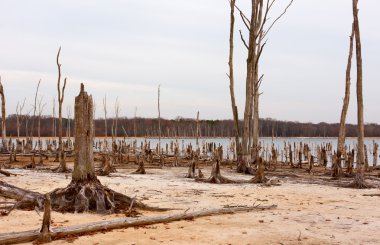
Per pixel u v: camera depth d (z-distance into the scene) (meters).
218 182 19.84
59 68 34.28
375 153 36.66
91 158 12.16
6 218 10.41
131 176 22.70
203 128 109.75
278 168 32.81
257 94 32.75
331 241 8.64
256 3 26.92
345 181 22.03
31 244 8.06
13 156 37.72
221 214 11.55
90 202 11.66
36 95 56.44
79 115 12.12
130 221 9.78
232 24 27.23
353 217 11.30
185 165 33.97
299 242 8.54
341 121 28.03
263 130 130.00
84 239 8.54
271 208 12.64
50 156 41.81
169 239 8.66
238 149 26.98
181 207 12.56
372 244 8.43
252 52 27.09
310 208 12.82
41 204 11.60
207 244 8.30
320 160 37.75
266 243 8.45
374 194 16.12
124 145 52.75
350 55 27.77
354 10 19.89
